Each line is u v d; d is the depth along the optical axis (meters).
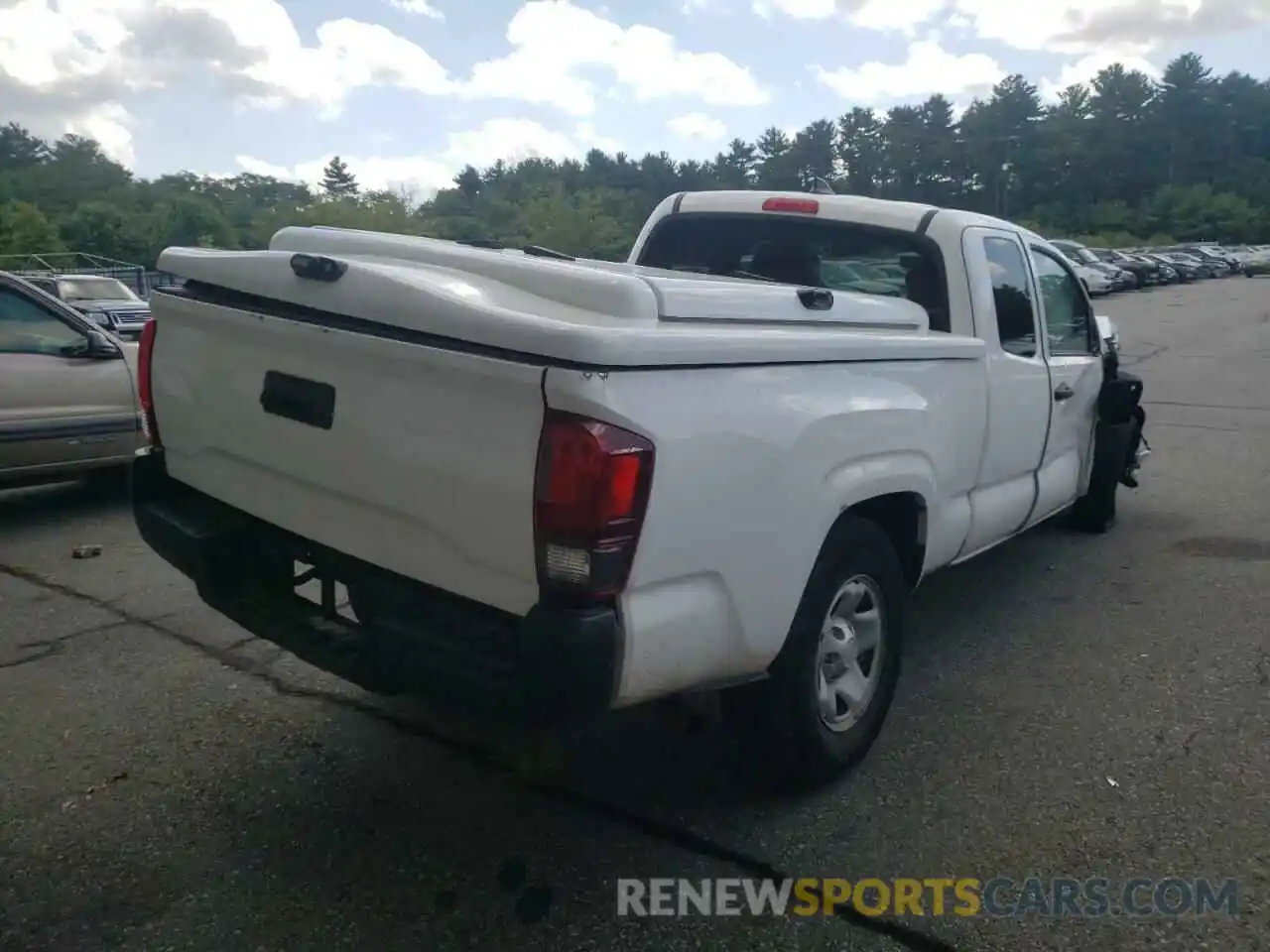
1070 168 117.06
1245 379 15.38
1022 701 4.55
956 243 4.72
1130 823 3.61
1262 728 4.30
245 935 3.01
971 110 117.31
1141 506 7.86
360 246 4.04
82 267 47.91
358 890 3.22
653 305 3.12
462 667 2.94
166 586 5.84
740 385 3.14
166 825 3.54
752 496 3.17
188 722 4.25
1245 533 7.12
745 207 5.30
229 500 3.76
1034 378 5.22
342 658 3.27
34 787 3.75
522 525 2.83
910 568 4.28
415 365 2.98
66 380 7.16
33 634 5.14
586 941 3.01
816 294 3.73
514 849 3.44
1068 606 5.73
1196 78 121.25
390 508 3.15
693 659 3.08
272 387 3.43
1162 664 4.94
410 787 3.80
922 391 4.10
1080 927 3.09
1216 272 57.88
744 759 3.68
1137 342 21.20
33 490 8.13
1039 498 5.61
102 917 3.07
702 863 3.38
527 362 2.79
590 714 2.80
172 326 3.89
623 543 2.79
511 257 3.67
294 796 3.73
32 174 128.12
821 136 119.44
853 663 3.87
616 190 125.12
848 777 3.91
